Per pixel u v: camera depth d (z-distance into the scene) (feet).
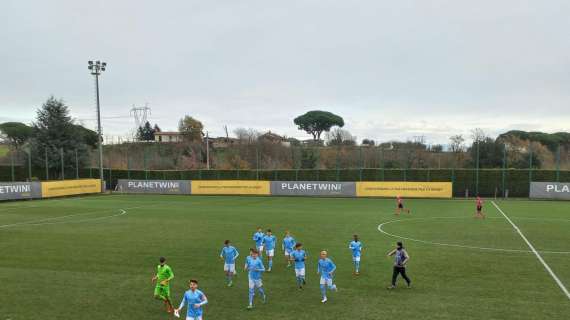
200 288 60.39
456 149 232.32
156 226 112.27
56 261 75.72
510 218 123.65
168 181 215.10
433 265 71.20
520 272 66.80
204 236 98.02
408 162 235.61
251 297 52.42
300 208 151.43
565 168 194.49
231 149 290.56
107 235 99.55
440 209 146.00
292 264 73.61
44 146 240.12
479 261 73.72
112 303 54.75
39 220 123.65
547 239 92.38
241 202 174.19
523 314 49.52
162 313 51.37
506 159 219.00
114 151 301.63
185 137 410.31
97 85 209.77
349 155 252.62
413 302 53.78
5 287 61.36
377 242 89.97
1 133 359.66
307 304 53.52
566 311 50.37
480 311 50.55
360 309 51.55
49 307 53.47
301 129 482.28
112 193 219.00
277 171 229.45
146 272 68.69
